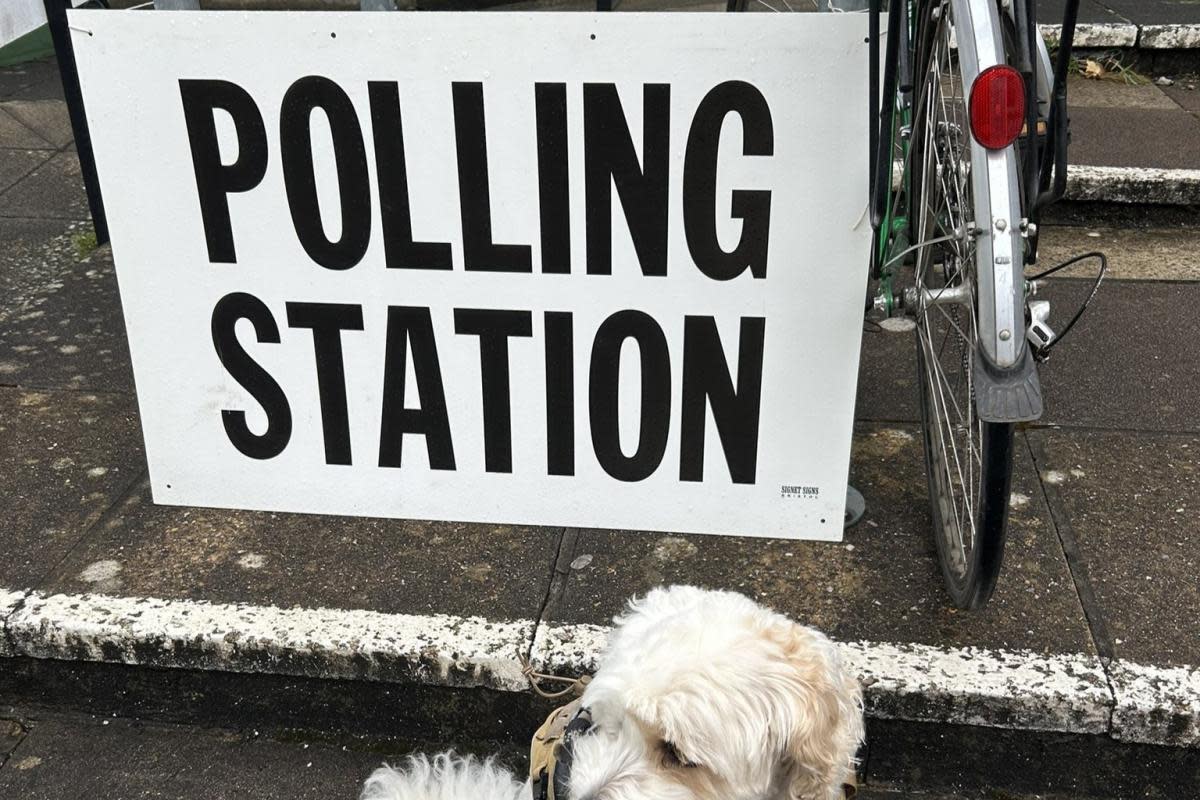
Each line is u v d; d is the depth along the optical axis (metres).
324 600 2.56
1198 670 2.24
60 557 2.72
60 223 4.88
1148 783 2.24
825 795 1.71
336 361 2.76
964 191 2.29
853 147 2.38
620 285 2.59
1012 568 2.56
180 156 2.61
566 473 2.79
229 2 3.87
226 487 2.91
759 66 2.36
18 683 2.58
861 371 3.53
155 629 2.46
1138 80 5.76
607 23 2.37
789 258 2.50
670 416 2.69
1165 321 3.72
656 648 1.73
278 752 2.46
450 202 2.57
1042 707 2.20
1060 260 4.25
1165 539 2.64
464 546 2.76
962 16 2.01
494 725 2.45
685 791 1.70
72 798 2.33
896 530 2.75
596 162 2.49
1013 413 1.93
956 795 2.29
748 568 2.63
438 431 2.79
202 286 2.73
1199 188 4.44
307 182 2.60
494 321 2.67
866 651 2.33
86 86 2.56
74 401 3.44
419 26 2.43
